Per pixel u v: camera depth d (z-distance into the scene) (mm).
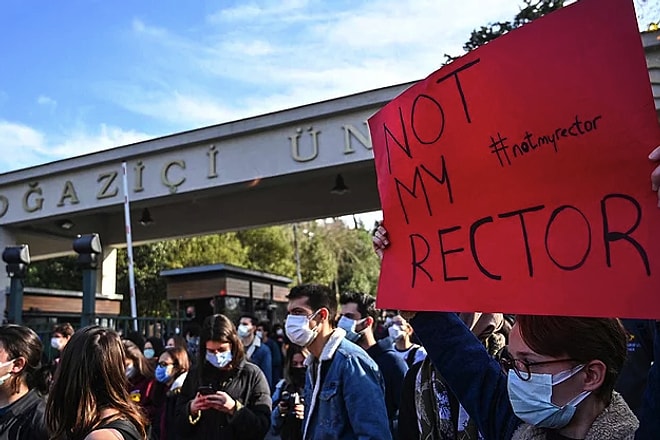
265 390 3576
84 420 1986
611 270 1239
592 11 1303
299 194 13391
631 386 2502
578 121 1318
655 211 1182
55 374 2096
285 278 19438
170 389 4309
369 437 2461
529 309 1378
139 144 11719
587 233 1292
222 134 10836
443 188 1677
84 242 8289
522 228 1439
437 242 1682
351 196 12836
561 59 1360
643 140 1204
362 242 37031
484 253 1533
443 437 2148
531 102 1422
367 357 2740
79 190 12500
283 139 10359
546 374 1346
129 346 4879
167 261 26000
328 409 2652
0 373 2744
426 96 1733
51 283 25781
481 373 1744
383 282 1854
